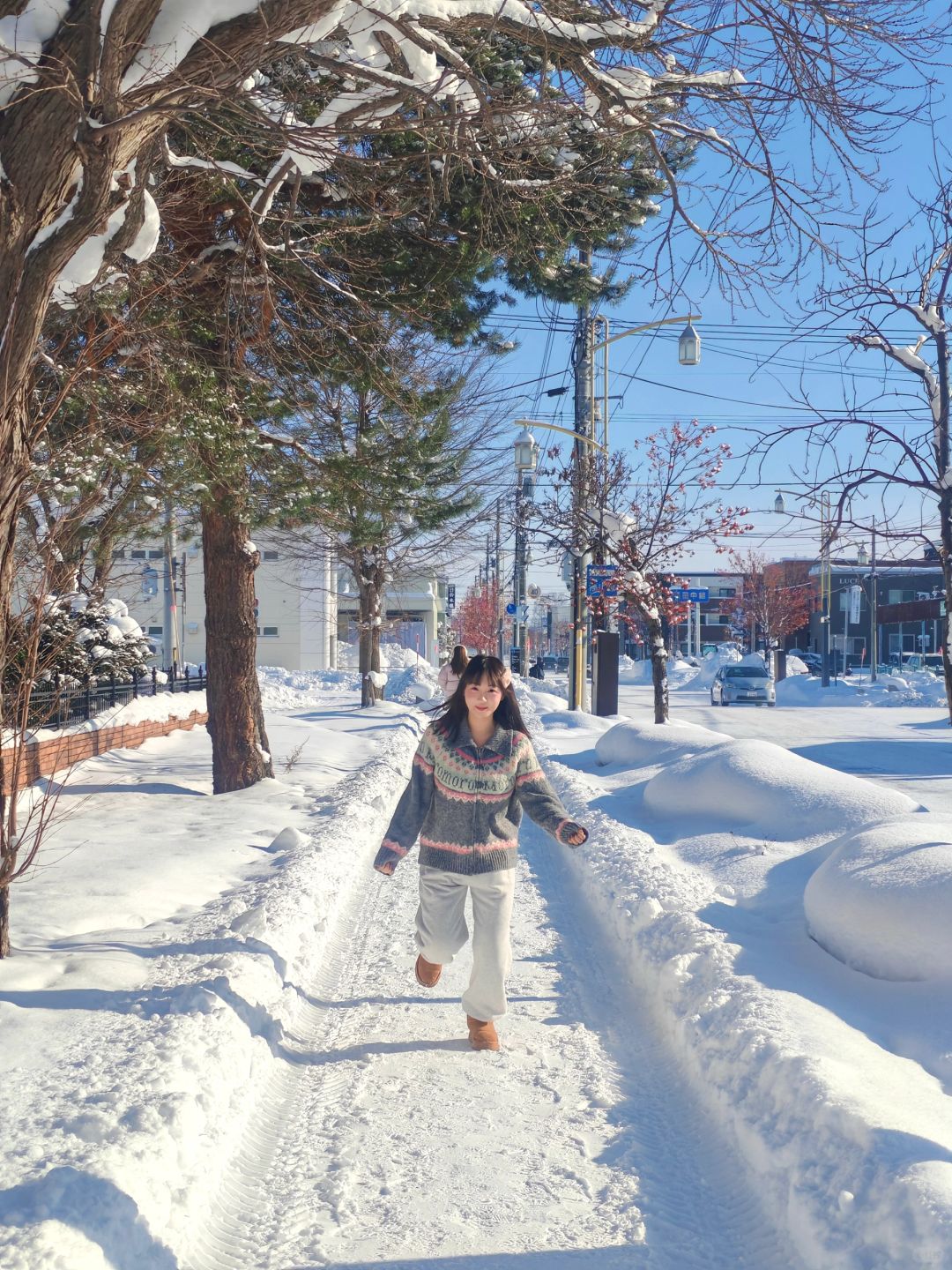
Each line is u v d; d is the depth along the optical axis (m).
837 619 87.94
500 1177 3.70
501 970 4.91
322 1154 3.90
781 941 5.89
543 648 124.06
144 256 5.89
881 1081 3.82
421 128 5.93
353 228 8.73
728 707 35.56
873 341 16.09
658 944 5.97
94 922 6.36
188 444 9.30
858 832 6.13
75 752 13.86
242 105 5.68
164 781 13.16
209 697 12.60
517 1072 4.68
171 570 32.88
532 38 5.91
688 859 8.28
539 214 9.30
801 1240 3.11
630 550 22.67
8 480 5.11
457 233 9.31
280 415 10.70
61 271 4.79
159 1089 3.77
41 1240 2.74
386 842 5.00
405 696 38.59
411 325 10.95
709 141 6.62
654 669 22.58
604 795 11.89
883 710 33.47
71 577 5.88
